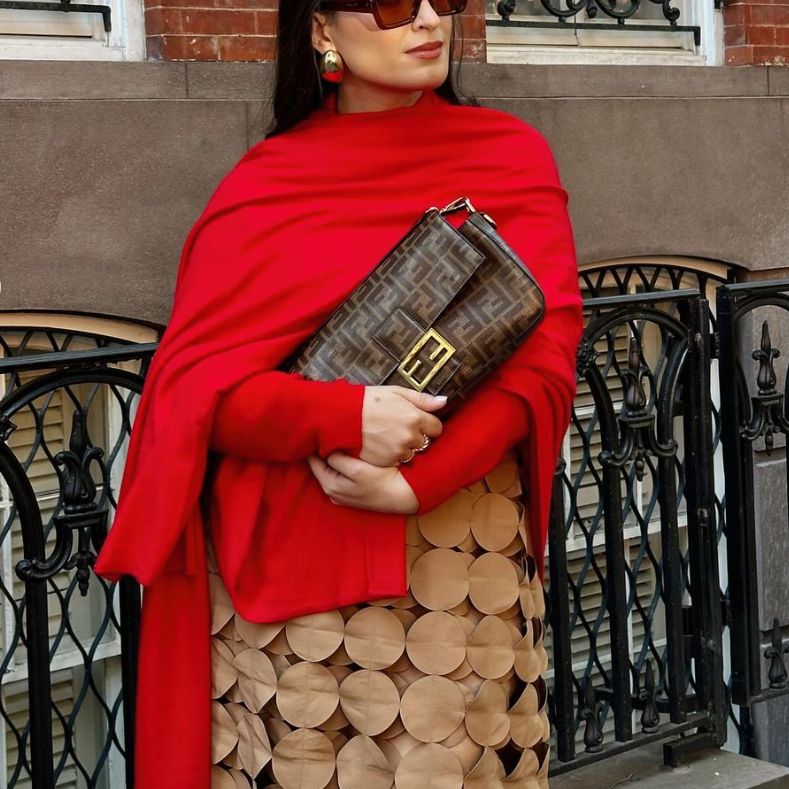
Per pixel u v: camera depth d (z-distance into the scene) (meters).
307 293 2.11
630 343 3.45
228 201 2.20
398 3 2.10
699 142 4.38
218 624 2.18
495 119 2.23
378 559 2.03
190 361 2.11
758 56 4.59
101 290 3.30
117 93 3.30
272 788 2.13
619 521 3.47
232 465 2.12
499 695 2.10
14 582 3.50
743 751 4.55
